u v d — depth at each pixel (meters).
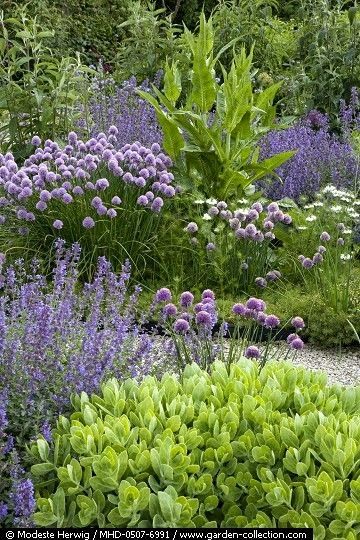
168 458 3.21
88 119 9.23
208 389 3.77
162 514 3.07
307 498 3.22
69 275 5.84
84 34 14.73
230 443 3.38
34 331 4.00
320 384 4.07
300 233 7.57
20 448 3.59
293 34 13.25
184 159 7.97
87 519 3.07
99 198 6.77
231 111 7.46
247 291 7.09
